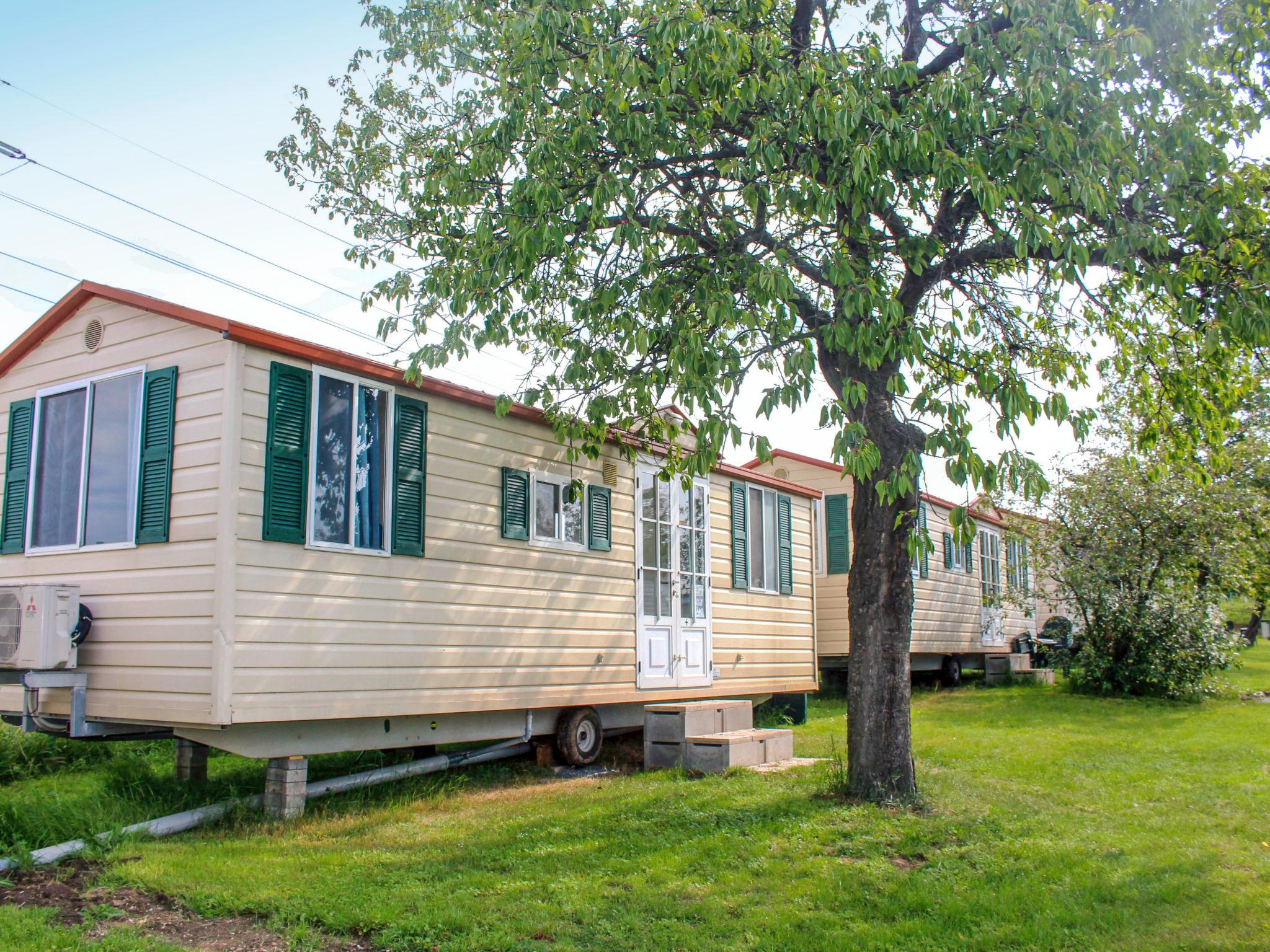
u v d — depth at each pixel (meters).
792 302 7.27
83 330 7.77
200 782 7.89
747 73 7.46
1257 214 7.46
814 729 12.84
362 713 7.28
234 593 6.47
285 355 7.00
